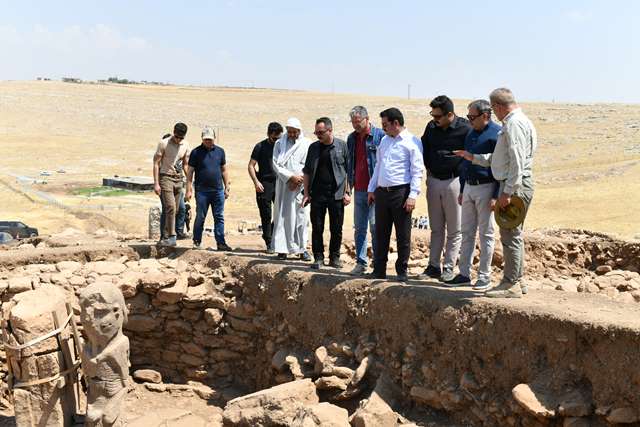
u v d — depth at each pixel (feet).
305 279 30.19
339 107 333.83
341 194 30.55
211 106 354.74
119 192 144.66
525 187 22.93
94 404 24.22
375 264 28.40
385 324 26.40
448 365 24.17
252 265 33.19
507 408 22.16
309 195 30.91
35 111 312.09
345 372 26.63
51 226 98.58
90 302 23.85
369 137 29.12
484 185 25.25
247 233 47.42
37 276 32.58
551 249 42.98
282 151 32.81
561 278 40.83
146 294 33.71
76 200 128.98
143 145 243.81
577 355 21.07
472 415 23.16
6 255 34.14
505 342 22.74
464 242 26.68
